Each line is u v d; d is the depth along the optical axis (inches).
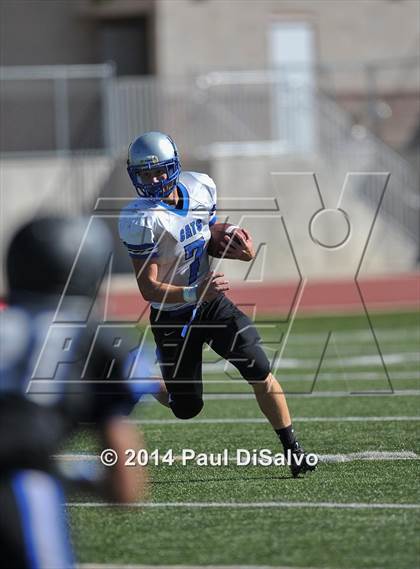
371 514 450.0
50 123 1712.6
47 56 2021.4
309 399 788.6
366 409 737.0
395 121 1866.4
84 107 1706.4
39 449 283.4
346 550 399.5
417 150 1796.3
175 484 516.4
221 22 1962.4
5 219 1681.8
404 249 1695.4
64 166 1689.2
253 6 1977.1
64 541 279.4
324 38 2001.7
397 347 1075.9
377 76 1878.7
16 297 290.8
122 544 411.5
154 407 767.7
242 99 1691.7
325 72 1782.7
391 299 1470.2
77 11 2014.0
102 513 458.0
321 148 1705.2
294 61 1995.6
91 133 1705.2
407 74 1883.6
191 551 401.1
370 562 384.8
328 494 487.8
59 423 289.1
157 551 401.7
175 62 1953.7
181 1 1951.3
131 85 1680.6
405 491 490.0
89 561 390.3
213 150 1676.9
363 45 2010.3
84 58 2031.3
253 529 430.3
